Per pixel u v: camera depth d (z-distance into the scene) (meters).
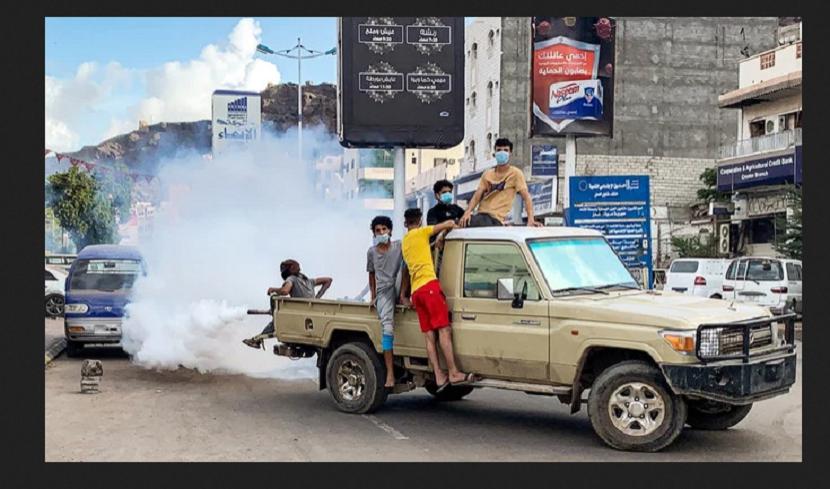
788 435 9.54
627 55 53.69
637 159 53.34
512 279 9.23
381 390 10.78
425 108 19.97
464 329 9.72
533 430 9.92
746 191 39.34
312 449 8.95
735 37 54.28
